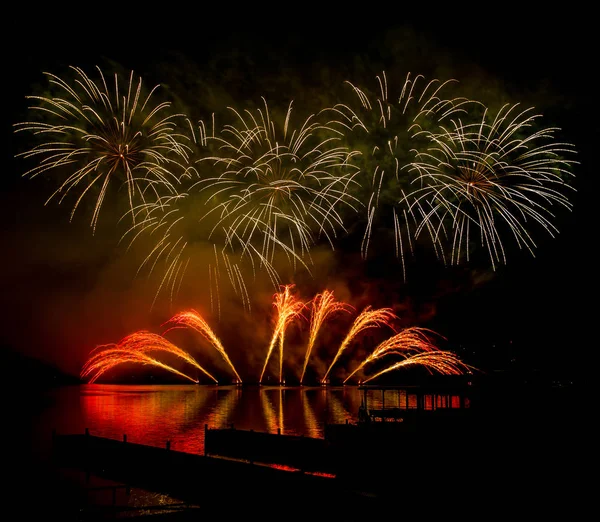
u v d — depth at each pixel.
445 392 31.08
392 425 25.88
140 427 39.66
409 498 18.02
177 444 32.44
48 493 23.11
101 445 28.33
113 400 60.91
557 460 19.95
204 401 59.78
